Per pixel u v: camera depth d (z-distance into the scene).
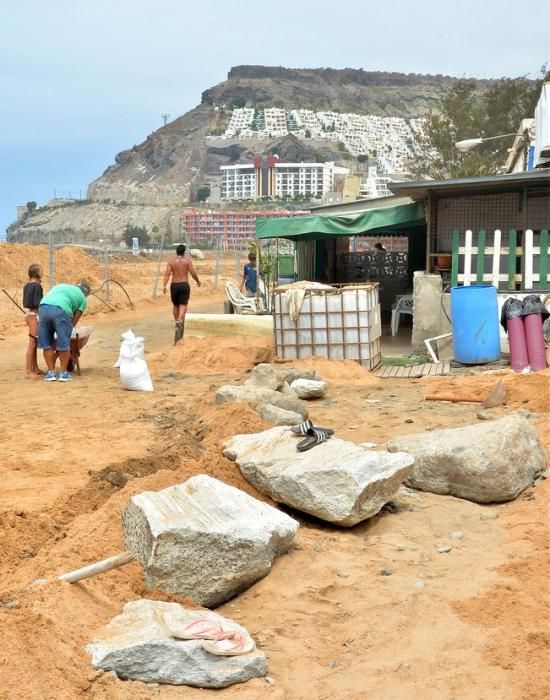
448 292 14.76
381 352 15.20
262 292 20.22
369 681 4.07
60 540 5.64
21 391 11.86
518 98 54.50
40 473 7.25
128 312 27.17
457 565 5.43
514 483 6.70
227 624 4.29
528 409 9.64
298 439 6.93
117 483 6.99
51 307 12.70
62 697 3.71
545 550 5.55
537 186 14.91
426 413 9.63
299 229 16.64
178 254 16.33
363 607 4.83
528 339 12.12
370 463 6.19
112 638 4.13
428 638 4.44
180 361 14.13
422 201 16.38
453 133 55.12
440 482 6.91
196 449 8.30
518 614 4.64
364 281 23.72
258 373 10.71
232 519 5.26
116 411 10.13
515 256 14.55
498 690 3.95
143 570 5.07
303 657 4.30
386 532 6.07
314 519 6.35
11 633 4.04
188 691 3.95
